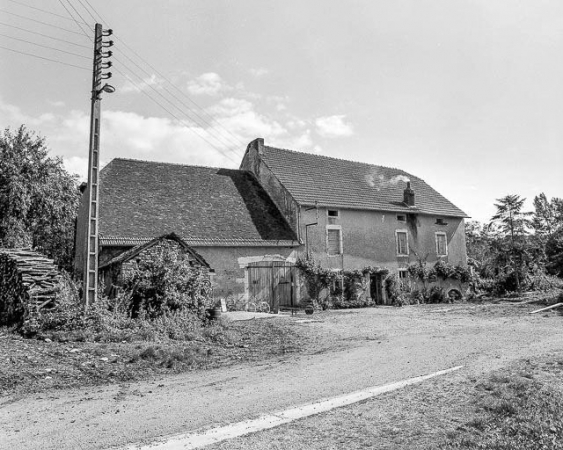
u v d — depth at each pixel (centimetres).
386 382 783
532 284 3092
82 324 1195
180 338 1226
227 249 2119
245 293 2136
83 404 667
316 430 539
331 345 1216
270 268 2238
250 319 1673
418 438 501
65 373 840
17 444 513
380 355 1038
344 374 855
